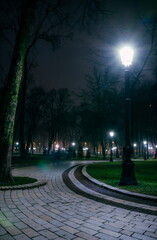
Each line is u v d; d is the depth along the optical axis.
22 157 25.44
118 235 3.33
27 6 8.59
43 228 3.54
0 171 7.54
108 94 32.72
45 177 10.13
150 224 3.85
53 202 5.30
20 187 6.77
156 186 7.54
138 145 53.56
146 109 36.88
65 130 60.72
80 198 5.84
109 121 40.22
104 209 4.77
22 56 8.44
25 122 38.97
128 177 7.80
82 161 27.53
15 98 8.21
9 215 4.14
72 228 3.59
